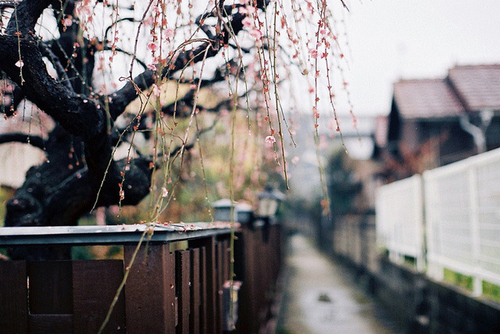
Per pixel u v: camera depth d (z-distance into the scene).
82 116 2.19
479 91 12.54
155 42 2.10
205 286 2.62
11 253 2.98
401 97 13.16
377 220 11.90
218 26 1.96
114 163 2.57
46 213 2.86
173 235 1.80
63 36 2.99
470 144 12.52
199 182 5.09
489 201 5.07
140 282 1.68
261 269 6.25
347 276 14.28
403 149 13.93
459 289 5.50
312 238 30.67
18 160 4.32
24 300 1.74
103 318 1.71
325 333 7.28
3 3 2.11
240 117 4.95
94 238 1.70
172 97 3.89
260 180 6.10
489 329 4.43
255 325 5.14
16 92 2.60
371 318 8.44
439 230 6.82
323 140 3.25
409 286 7.49
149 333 1.67
